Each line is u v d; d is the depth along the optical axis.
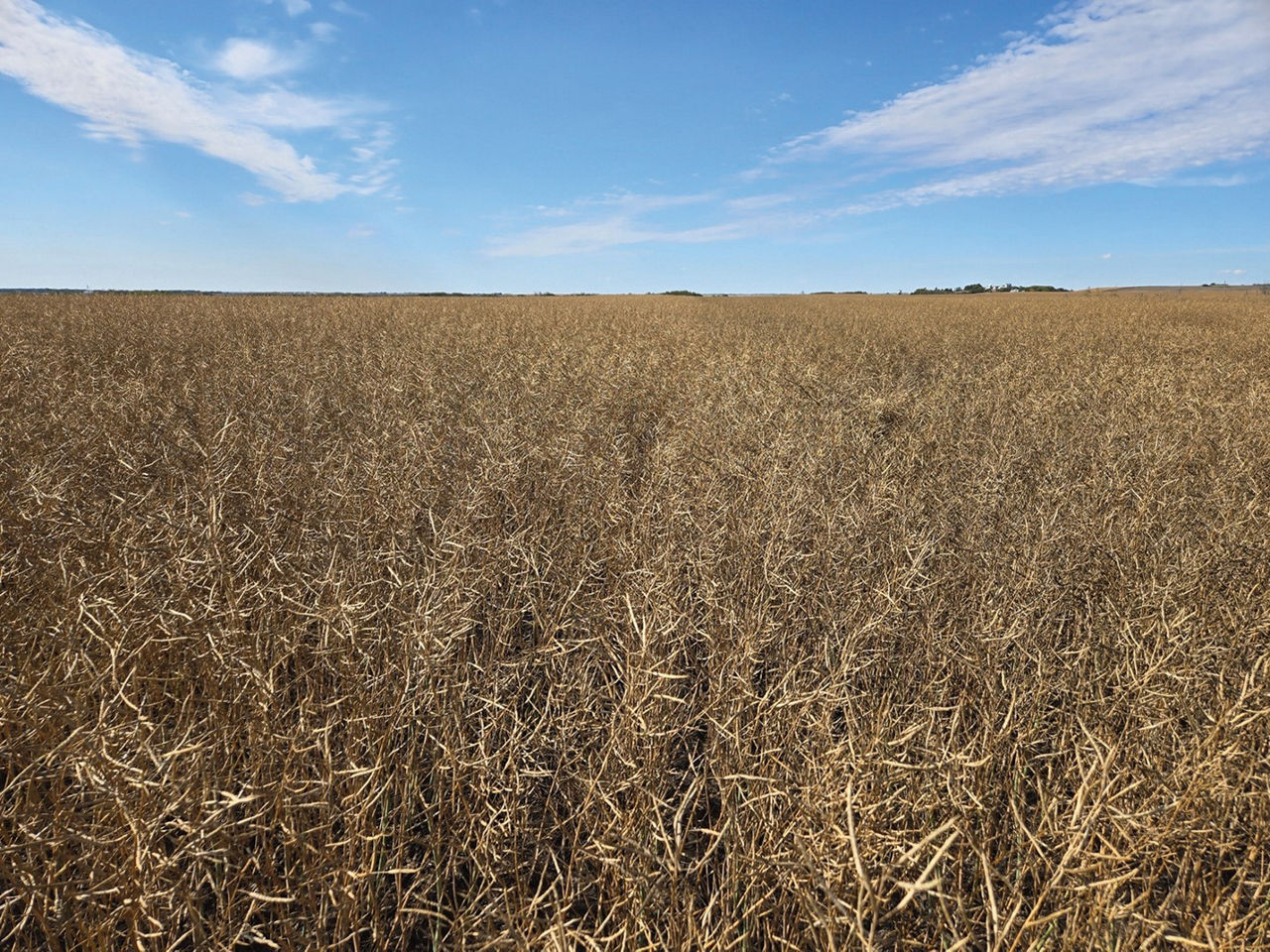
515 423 5.82
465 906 2.02
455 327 14.80
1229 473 4.73
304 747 2.05
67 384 6.93
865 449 5.42
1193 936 1.60
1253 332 14.46
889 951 1.89
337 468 4.54
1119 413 6.76
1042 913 1.90
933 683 2.62
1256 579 3.30
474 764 2.14
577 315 19.50
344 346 11.27
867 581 3.33
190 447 4.71
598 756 2.35
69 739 1.70
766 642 2.71
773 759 2.04
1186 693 2.34
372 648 2.53
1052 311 21.67
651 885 1.71
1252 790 2.02
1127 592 3.19
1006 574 3.38
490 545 3.49
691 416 6.40
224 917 1.75
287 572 3.10
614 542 3.62
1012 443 5.52
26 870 1.65
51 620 2.59
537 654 2.90
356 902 1.86
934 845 1.95
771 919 1.92
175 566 2.70
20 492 3.42
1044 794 2.13
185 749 1.64
